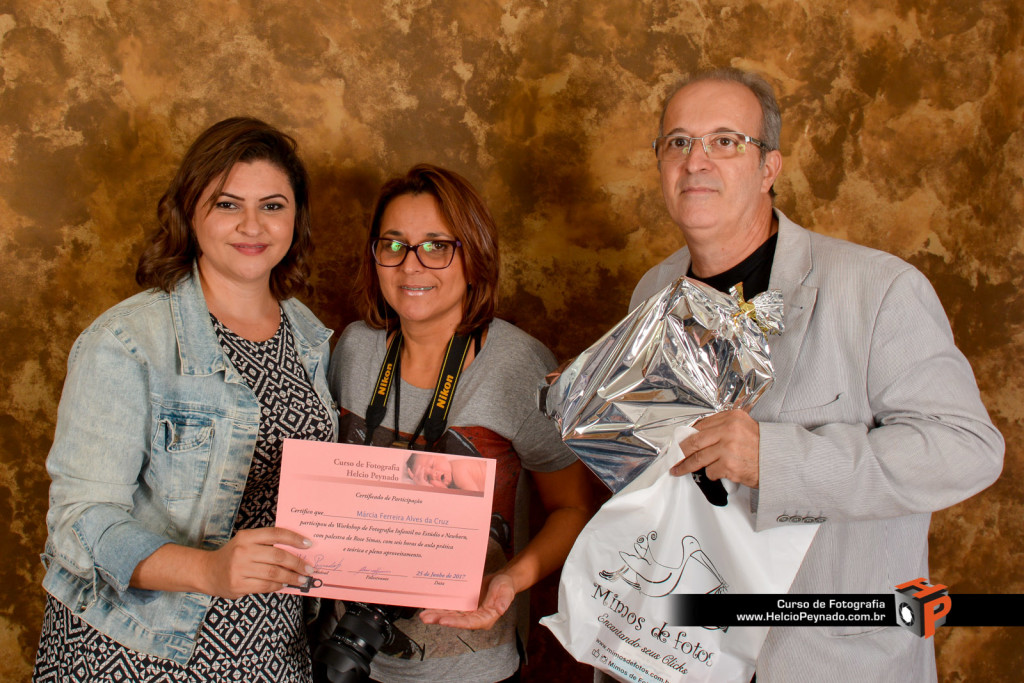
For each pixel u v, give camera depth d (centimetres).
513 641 149
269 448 138
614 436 112
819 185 199
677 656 116
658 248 202
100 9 186
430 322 150
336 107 194
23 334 192
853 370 119
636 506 113
